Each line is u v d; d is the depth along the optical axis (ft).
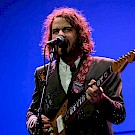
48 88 10.57
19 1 24.32
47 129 10.19
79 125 9.97
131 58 9.21
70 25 10.34
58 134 10.21
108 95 9.82
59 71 10.59
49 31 11.03
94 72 10.18
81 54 10.55
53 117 10.42
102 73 10.08
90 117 9.91
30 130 10.44
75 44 10.37
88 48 10.61
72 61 10.50
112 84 9.86
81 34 10.49
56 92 10.45
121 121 9.80
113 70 9.41
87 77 10.19
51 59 10.10
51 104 10.44
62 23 10.36
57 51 10.22
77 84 10.20
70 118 10.08
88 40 10.75
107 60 10.27
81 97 9.87
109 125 10.07
